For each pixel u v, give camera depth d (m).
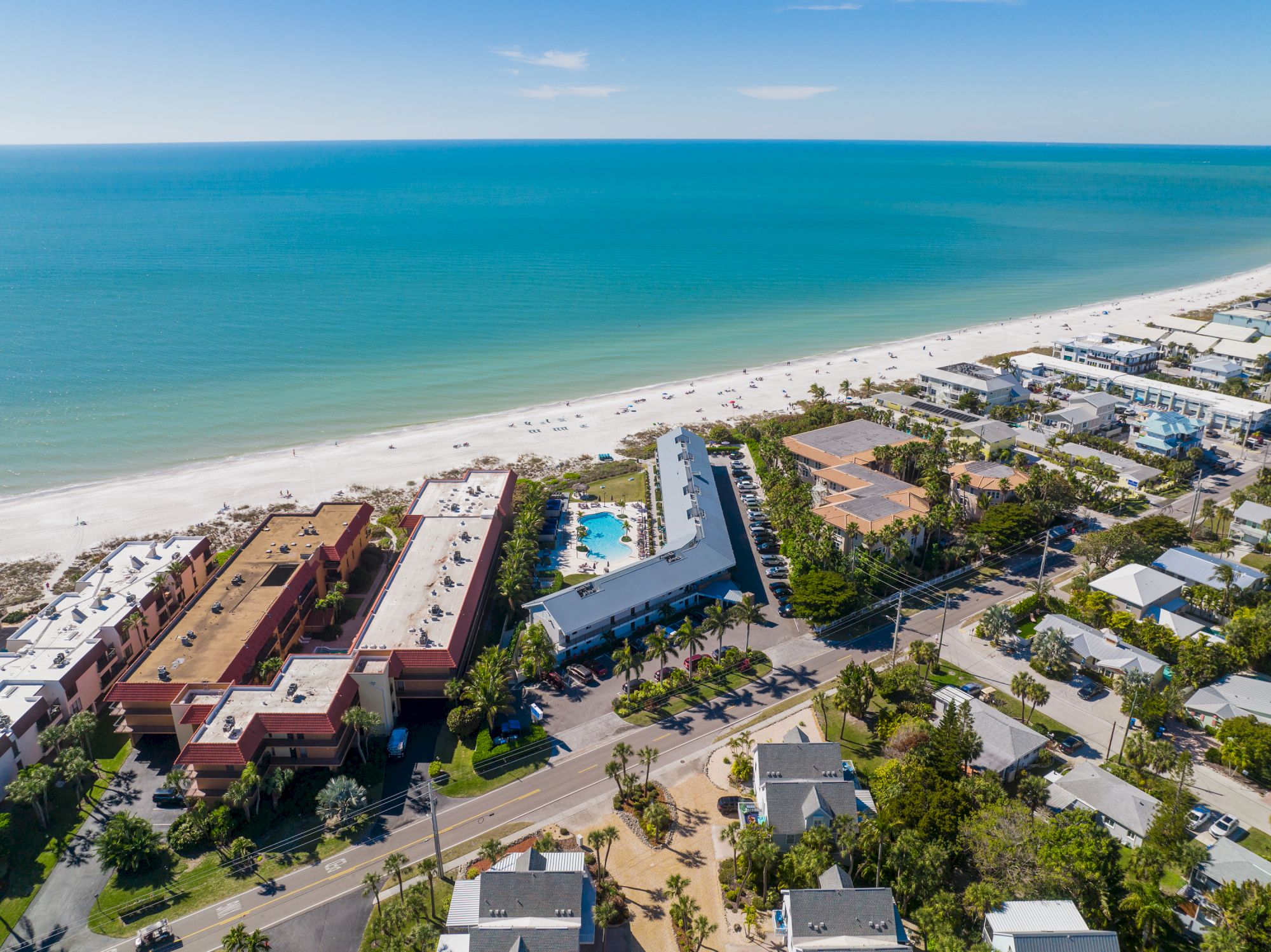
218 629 140.00
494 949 87.62
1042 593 161.00
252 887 102.25
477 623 154.88
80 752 117.62
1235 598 152.00
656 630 143.12
